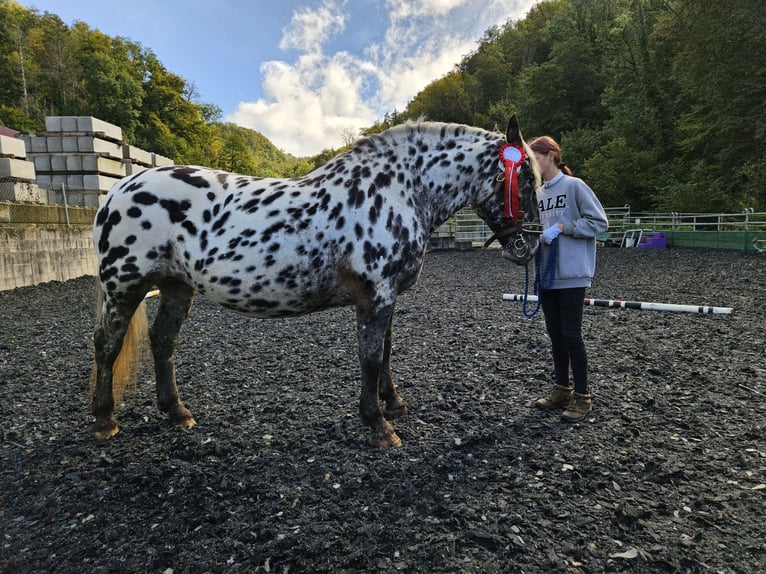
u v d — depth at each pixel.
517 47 57.75
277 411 3.34
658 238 17.95
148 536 1.99
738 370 3.96
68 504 2.23
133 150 14.62
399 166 2.74
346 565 1.80
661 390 3.57
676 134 25.97
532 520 2.04
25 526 2.10
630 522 2.02
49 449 2.80
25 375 4.28
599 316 6.25
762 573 1.71
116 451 2.76
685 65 21.91
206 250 2.51
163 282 2.94
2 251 9.73
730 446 2.67
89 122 13.12
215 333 5.79
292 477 2.44
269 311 2.66
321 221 2.52
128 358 2.97
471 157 2.83
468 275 11.66
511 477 2.38
